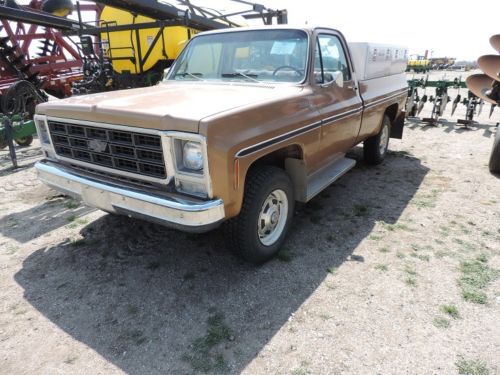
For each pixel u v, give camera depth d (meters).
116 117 2.69
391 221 4.19
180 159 2.55
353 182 5.45
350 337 2.51
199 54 4.23
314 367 2.29
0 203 4.81
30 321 2.71
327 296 2.93
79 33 8.95
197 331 2.59
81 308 2.84
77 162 3.17
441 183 5.36
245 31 4.05
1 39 9.99
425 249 3.59
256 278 3.17
